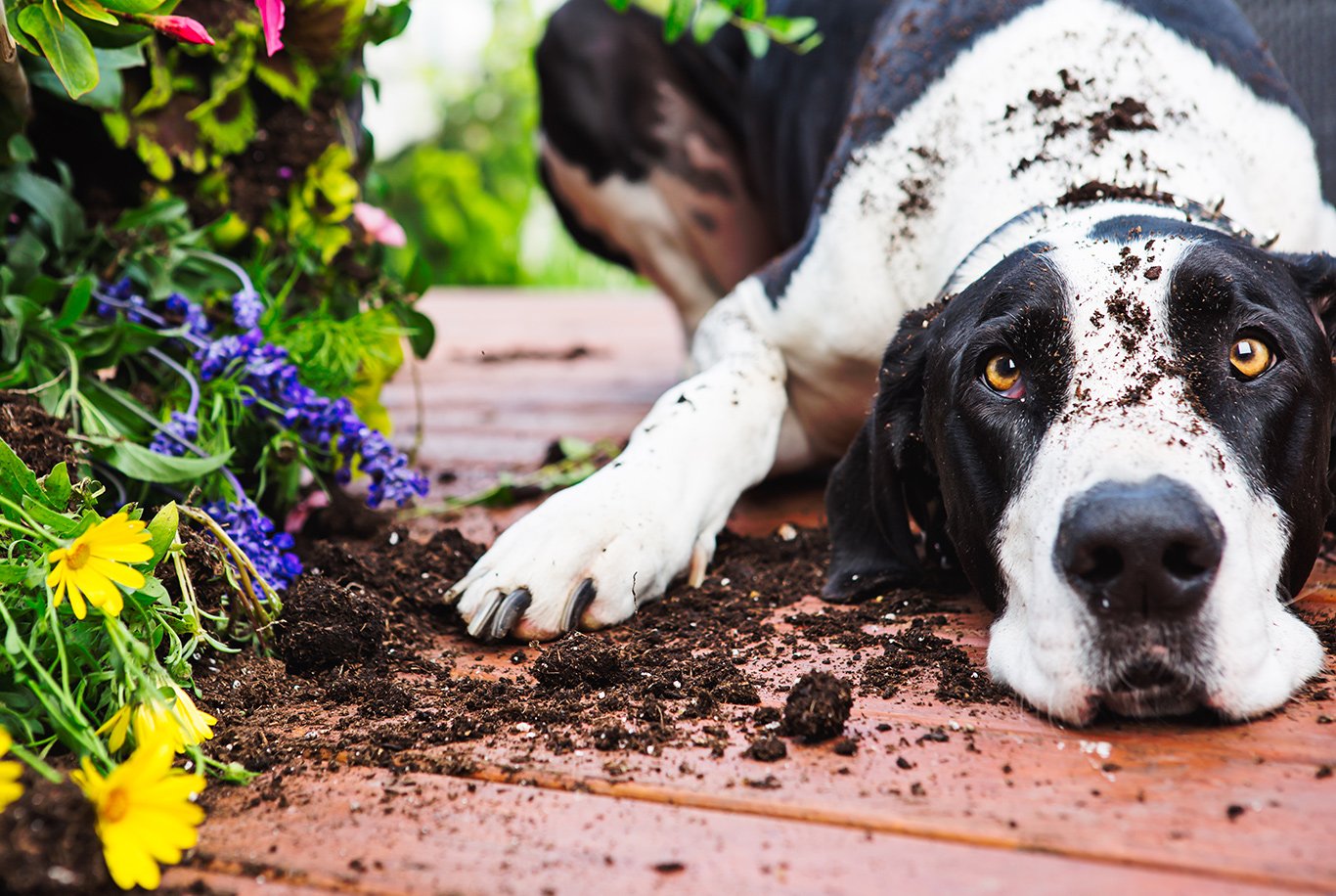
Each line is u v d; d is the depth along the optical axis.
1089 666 1.63
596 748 1.71
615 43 3.97
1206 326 1.78
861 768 1.61
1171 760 1.59
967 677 1.89
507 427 4.08
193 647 1.79
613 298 8.54
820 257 2.73
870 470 2.29
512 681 2.01
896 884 1.34
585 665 1.94
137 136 2.55
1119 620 1.60
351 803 1.58
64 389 2.24
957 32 2.71
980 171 2.48
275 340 2.50
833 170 2.80
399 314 2.86
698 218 4.04
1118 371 1.76
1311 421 1.84
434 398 4.69
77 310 2.26
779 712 1.79
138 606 1.68
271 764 1.70
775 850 1.42
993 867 1.36
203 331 2.43
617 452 3.52
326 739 1.77
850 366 2.74
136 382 2.45
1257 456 1.74
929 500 2.31
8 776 1.30
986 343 1.90
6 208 2.41
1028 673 1.74
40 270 2.48
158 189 2.67
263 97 2.74
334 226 2.79
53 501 1.71
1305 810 1.44
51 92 2.42
